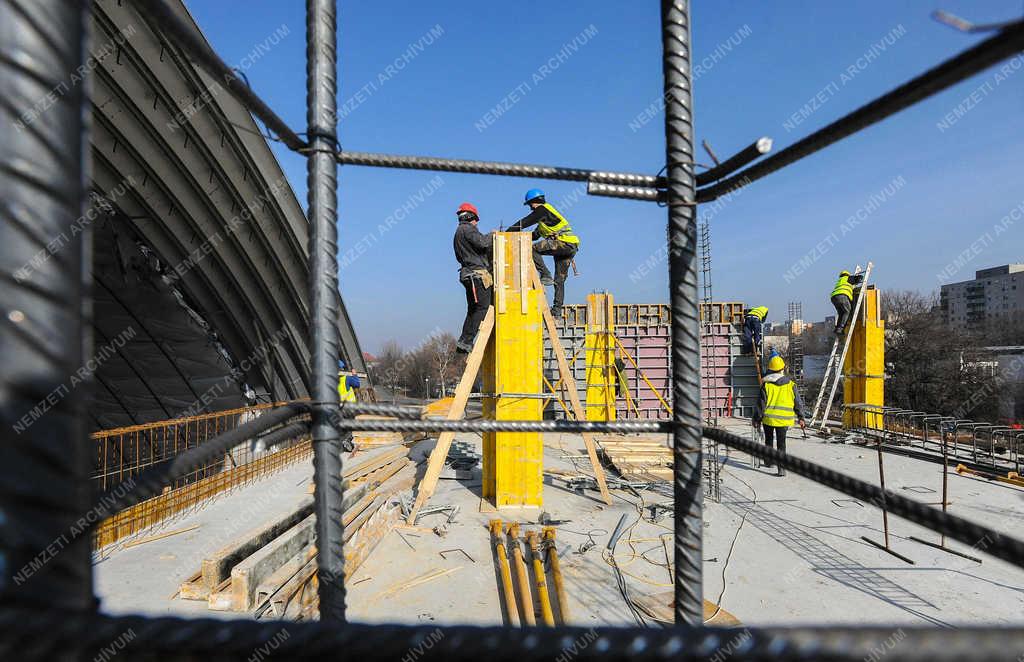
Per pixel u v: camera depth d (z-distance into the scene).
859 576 4.62
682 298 1.71
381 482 7.88
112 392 12.95
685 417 1.69
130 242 11.67
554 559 4.72
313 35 1.84
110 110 9.68
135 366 13.18
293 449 9.57
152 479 0.90
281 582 4.01
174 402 14.26
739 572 4.69
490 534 5.67
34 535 0.61
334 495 1.82
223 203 12.51
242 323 15.55
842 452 10.39
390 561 4.96
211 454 1.10
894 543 5.41
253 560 3.99
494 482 7.17
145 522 5.70
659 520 6.11
